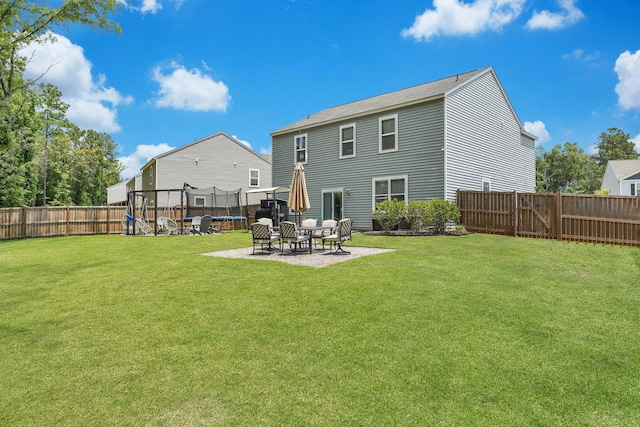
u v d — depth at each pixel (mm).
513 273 6160
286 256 8508
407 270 6406
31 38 9062
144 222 17281
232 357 3299
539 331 3688
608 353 3201
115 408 2596
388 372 2941
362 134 15766
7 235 15859
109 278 6449
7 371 3174
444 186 13062
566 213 10391
